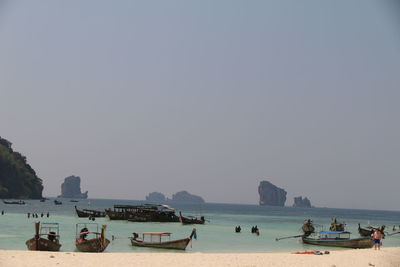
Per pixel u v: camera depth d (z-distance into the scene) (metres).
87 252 38.59
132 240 47.94
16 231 66.06
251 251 48.00
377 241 44.03
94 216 108.56
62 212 149.75
